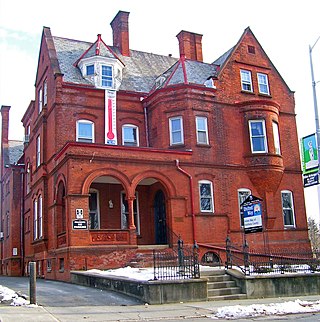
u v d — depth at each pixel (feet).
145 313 44.37
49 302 50.57
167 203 84.64
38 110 107.55
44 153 95.96
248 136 95.50
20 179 122.83
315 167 69.46
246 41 103.91
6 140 148.15
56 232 83.66
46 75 101.45
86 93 94.38
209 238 86.33
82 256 73.36
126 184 80.02
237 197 92.27
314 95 71.05
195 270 56.08
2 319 39.04
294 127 104.06
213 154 91.81
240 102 97.04
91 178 77.36
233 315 43.04
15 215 120.67
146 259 75.41
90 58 98.37
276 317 42.70
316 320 40.19
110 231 76.38
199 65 103.81
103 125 94.53
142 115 99.30
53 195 87.92
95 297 54.13
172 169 85.66
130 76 106.32
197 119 92.58
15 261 118.01
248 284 57.41
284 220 96.58
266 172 93.71
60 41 106.42
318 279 61.87
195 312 45.24
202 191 88.89
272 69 105.40
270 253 85.56
